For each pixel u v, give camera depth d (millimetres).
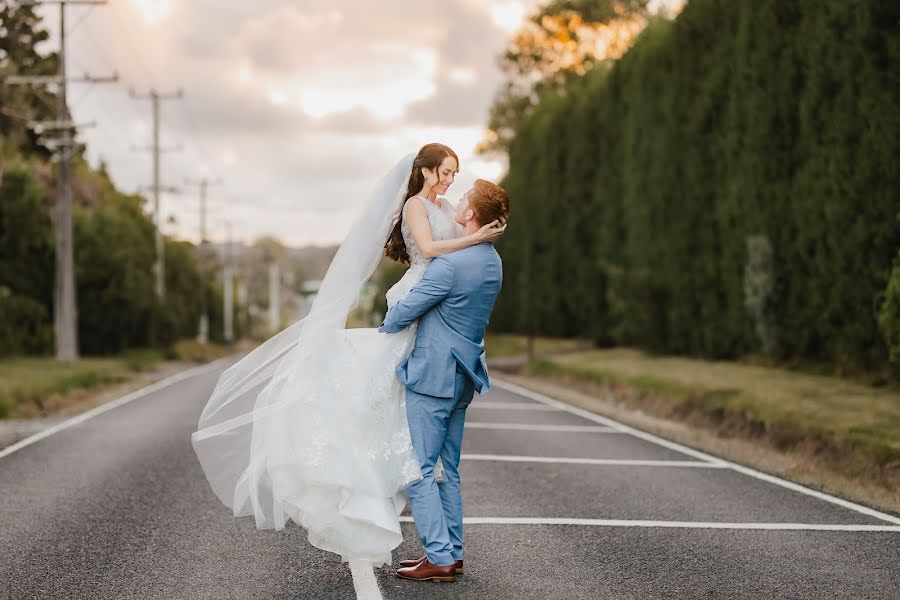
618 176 29312
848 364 16375
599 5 54062
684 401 15008
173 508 7184
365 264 5379
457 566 5340
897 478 8883
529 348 28281
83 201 47375
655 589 5125
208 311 76188
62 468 9047
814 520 7023
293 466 5000
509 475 8883
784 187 18469
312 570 5453
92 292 34250
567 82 53594
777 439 11391
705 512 7266
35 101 45094
